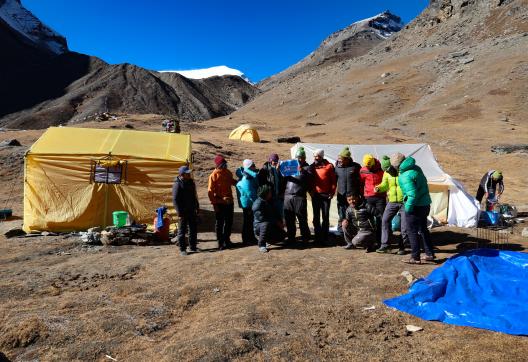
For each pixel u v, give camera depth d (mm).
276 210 9375
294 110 91750
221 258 8227
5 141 26734
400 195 8070
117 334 5051
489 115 55344
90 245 10125
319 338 4824
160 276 7160
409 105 75062
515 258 6340
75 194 11820
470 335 4809
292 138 41250
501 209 12438
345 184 8930
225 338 4727
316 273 7047
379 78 96188
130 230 10281
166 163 12195
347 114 77562
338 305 5664
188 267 7633
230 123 67188
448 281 5910
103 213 11844
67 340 4902
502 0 130375
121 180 11953
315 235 9336
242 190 9445
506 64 75750
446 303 5520
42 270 7773
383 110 74375
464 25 131875
